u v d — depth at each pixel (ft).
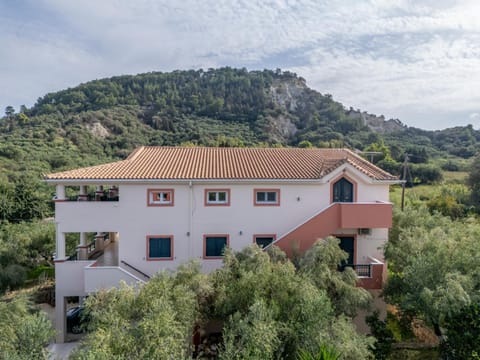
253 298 36.32
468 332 37.52
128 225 57.41
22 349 30.76
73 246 79.30
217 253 59.52
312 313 33.60
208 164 65.36
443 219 63.98
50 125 234.99
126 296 34.42
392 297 47.60
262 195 60.34
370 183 60.34
